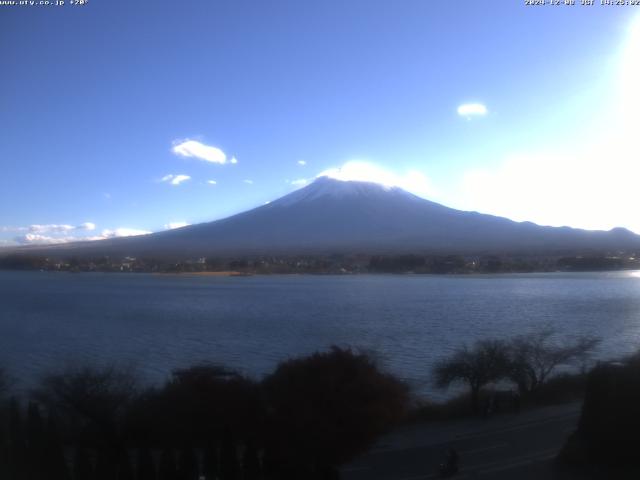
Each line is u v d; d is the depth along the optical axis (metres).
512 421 24.14
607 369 17.88
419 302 92.94
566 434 21.78
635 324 62.69
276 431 15.65
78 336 55.78
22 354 44.53
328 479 15.43
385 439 21.30
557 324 63.28
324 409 15.50
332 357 16.62
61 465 15.05
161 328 62.50
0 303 94.56
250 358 42.06
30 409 15.42
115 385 26.44
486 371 28.78
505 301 93.00
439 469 17.39
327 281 155.75
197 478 15.06
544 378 32.38
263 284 145.38
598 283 138.88
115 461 15.05
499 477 16.88
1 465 15.04
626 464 17.20
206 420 17.45
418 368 37.44
